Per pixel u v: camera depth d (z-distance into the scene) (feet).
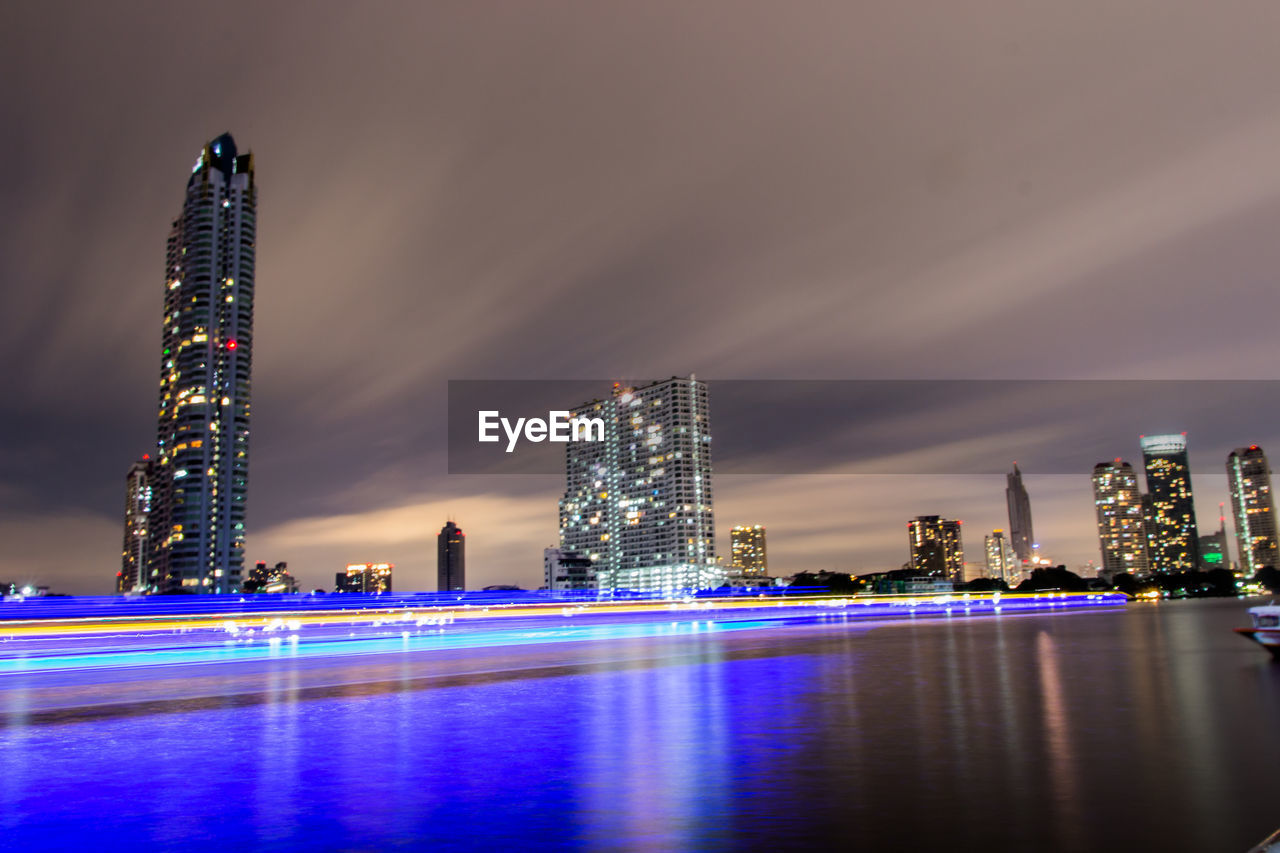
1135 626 351.46
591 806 50.37
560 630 342.44
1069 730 74.84
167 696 116.67
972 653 183.83
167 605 268.21
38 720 93.86
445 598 377.50
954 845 41.52
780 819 46.73
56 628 246.06
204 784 58.39
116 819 49.29
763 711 91.35
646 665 160.86
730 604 599.57
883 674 133.49
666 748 69.41
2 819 49.62
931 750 66.13
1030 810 47.47
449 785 56.65
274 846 43.60
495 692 115.14
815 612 625.00
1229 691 102.68
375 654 205.98
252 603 290.56
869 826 44.96
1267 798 49.19
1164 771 56.95
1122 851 40.06
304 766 64.23
